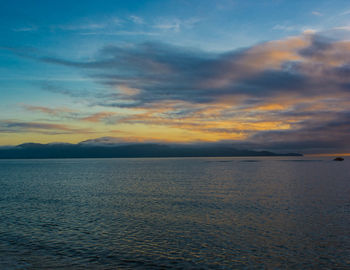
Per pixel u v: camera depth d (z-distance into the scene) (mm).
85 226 28781
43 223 30031
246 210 36000
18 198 47094
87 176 96688
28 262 19703
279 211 35219
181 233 26250
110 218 32125
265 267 18812
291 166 162625
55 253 21359
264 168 142500
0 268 18672
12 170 142875
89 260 20078
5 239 24641
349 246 22516
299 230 26969
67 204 41125
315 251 21531
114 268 18781
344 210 35469
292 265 19109
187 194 50281
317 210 35625
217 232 26516
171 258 20391
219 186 62438
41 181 78250
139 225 29094
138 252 21531
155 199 45000
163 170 135500
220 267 18875
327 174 95062
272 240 24125
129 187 62031
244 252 21438
